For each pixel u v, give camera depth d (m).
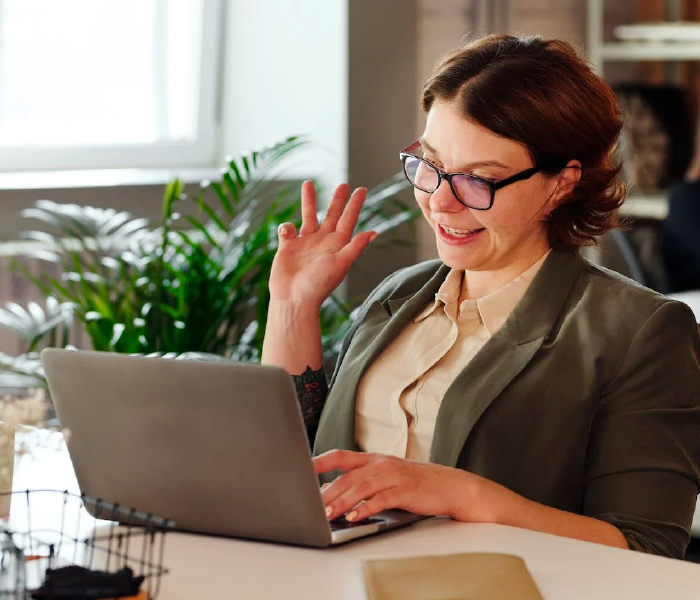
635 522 1.50
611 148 1.73
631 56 4.22
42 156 3.90
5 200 3.41
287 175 3.98
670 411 1.57
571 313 1.67
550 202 1.71
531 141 1.63
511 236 1.68
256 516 1.32
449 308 1.77
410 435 1.72
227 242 3.18
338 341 3.18
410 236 4.05
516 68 1.65
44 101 3.94
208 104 4.21
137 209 3.71
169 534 1.38
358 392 1.80
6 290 3.40
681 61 4.39
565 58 1.68
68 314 3.18
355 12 3.86
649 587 1.20
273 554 1.30
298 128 4.02
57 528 1.40
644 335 1.60
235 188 3.14
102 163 4.04
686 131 4.33
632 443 1.56
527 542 1.34
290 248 1.91
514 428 1.60
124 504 1.40
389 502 1.41
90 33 4.01
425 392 1.73
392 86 3.98
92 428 1.38
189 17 4.17
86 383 1.35
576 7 4.31
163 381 1.30
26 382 3.00
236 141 4.21
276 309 1.90
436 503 1.42
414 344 1.79
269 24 4.07
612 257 4.20
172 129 4.23
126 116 4.13
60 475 1.63
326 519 1.29
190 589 1.18
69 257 3.46
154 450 1.34
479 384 1.63
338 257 1.86
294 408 1.24
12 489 1.56
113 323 3.05
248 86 4.16
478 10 4.12
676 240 3.82
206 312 3.06
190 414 1.29
